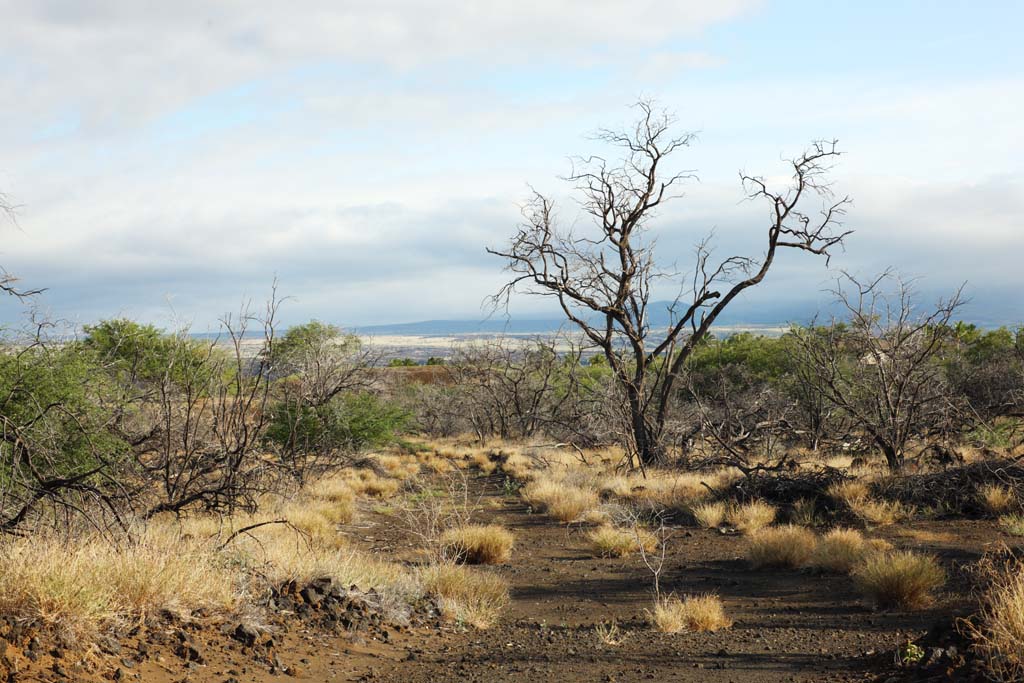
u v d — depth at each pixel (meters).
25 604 5.00
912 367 19.05
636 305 25.81
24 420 9.00
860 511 15.05
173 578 6.23
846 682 5.56
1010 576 6.38
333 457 20.44
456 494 20.00
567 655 7.03
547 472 22.94
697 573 11.80
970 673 4.86
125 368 11.76
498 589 10.08
